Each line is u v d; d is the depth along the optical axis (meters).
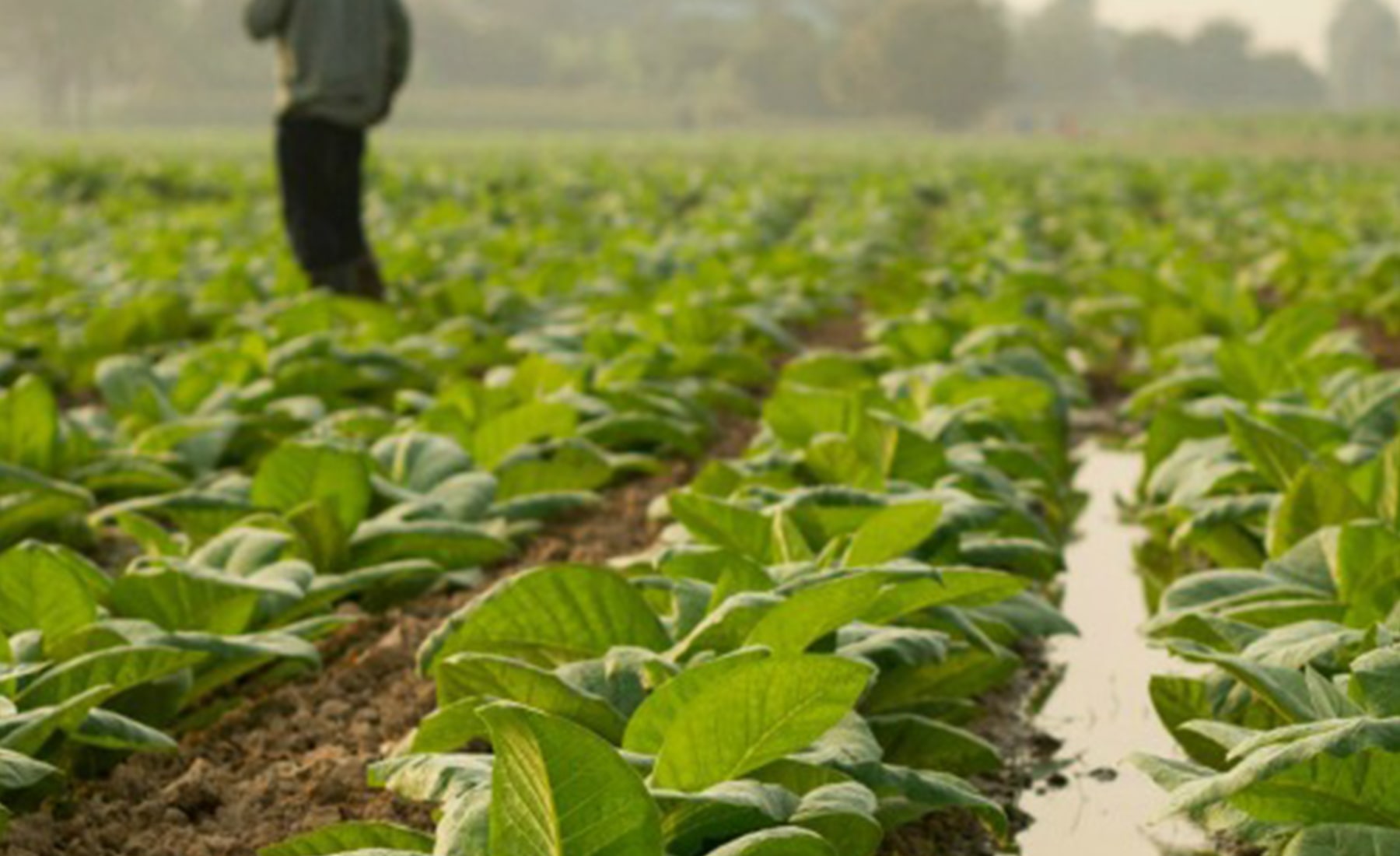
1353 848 3.82
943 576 4.84
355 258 13.28
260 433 8.51
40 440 7.48
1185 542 7.08
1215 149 54.69
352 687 5.98
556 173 29.52
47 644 5.11
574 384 9.23
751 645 4.31
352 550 6.50
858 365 9.60
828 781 4.06
